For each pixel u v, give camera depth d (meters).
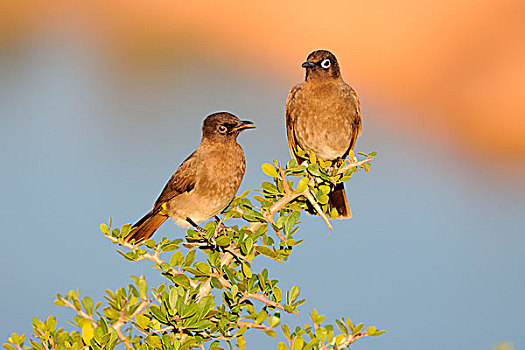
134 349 6.78
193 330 6.81
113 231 7.37
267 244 7.45
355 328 6.62
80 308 6.75
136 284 6.82
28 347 6.72
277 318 7.00
